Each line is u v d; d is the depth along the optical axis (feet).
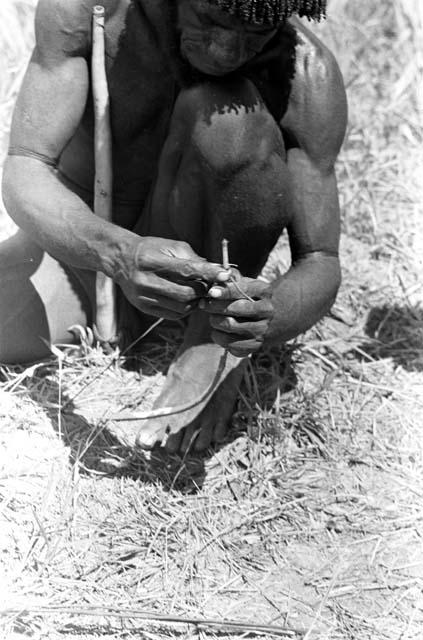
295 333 10.73
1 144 15.94
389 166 17.24
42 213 10.15
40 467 10.76
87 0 10.43
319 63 10.84
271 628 9.60
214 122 10.00
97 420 11.39
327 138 10.96
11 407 11.35
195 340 11.25
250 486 11.00
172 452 10.98
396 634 9.82
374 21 20.65
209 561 10.25
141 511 10.48
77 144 11.52
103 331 11.96
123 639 9.41
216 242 10.81
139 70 10.78
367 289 14.43
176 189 10.64
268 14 9.28
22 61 17.42
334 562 10.46
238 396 11.65
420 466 11.69
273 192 10.38
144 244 9.39
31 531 10.14
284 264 14.25
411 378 12.97
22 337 11.80
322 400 12.26
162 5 10.09
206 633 9.55
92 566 9.92
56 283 11.92
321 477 11.32
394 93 18.97
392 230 15.79
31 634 9.34
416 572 10.46
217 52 9.62
